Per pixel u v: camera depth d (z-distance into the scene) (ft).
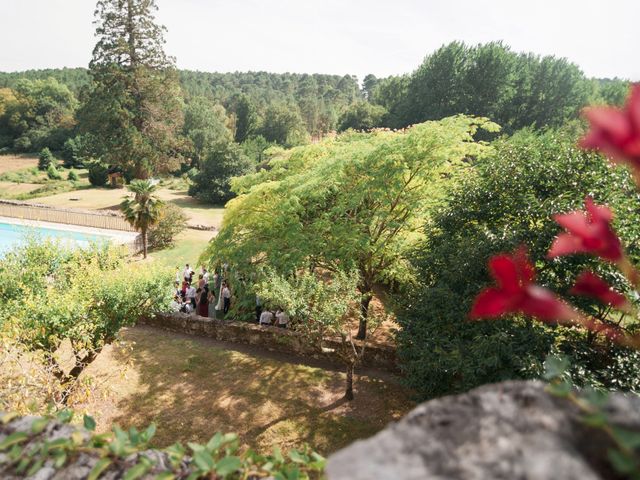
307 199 45.42
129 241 92.68
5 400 25.91
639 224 25.96
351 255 42.14
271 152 56.39
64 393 30.30
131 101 153.69
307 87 548.72
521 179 32.07
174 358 45.55
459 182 37.83
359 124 211.82
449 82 173.58
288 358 46.98
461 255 30.42
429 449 4.25
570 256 25.91
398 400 39.27
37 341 30.86
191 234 104.27
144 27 154.10
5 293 37.93
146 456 8.88
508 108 177.88
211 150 151.23
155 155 158.81
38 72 497.87
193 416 36.29
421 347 31.94
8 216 115.24
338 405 38.32
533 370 24.72
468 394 4.98
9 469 8.90
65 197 149.18
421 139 40.11
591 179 29.40
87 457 8.93
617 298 4.08
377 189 40.65
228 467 7.98
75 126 280.51
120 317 38.19
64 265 43.32
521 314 29.14
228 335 50.37
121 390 39.37
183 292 61.52
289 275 42.75
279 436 34.06
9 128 301.22
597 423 3.90
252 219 47.62
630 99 2.70
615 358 25.94
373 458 4.23
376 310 49.39
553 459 3.72
